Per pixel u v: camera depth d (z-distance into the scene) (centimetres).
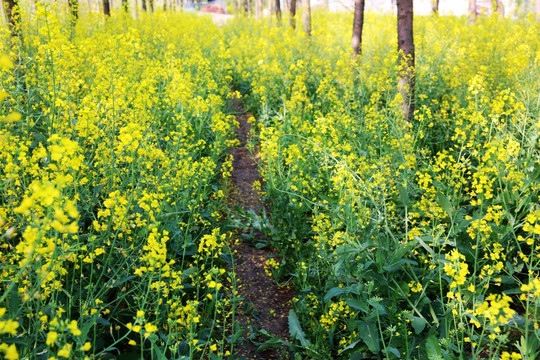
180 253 381
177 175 429
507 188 438
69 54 426
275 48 1144
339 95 864
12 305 217
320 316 379
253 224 532
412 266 364
